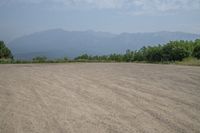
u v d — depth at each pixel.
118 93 10.06
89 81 13.29
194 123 6.31
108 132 5.75
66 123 6.42
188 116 6.89
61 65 25.28
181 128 5.96
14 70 19.59
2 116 7.06
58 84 12.41
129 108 7.79
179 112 7.29
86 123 6.40
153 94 9.80
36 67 22.72
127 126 6.13
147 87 11.34
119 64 26.14
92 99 9.05
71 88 11.29
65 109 7.75
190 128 5.95
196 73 16.17
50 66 23.89
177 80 13.24
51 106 8.12
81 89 11.01
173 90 10.57
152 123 6.34
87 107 7.96
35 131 5.88
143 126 6.12
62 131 5.86
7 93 10.29
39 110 7.67
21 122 6.52
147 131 5.78
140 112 7.34
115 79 13.91
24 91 10.70
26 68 21.56
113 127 6.07
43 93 10.23
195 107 7.82
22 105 8.29
